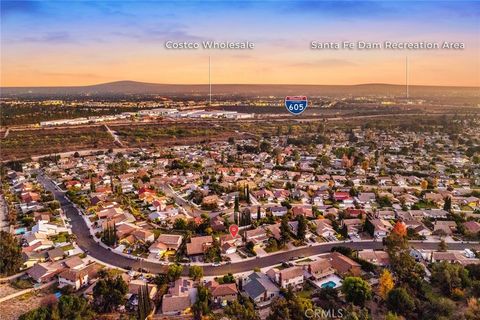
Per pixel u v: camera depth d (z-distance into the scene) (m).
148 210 169.25
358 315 89.88
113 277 107.81
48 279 112.62
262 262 123.44
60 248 131.12
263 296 102.31
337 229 147.25
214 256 126.31
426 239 140.25
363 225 147.88
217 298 100.81
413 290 102.56
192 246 129.25
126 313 97.19
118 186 194.00
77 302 94.00
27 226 151.50
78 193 190.38
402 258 112.75
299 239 138.00
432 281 108.31
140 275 114.69
